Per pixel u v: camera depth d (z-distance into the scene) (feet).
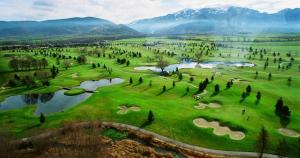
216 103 275.59
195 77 409.08
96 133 199.82
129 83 374.02
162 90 328.49
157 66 484.74
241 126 213.66
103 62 592.60
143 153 182.09
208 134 205.46
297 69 479.00
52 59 629.10
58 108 282.56
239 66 527.81
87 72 474.90
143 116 238.48
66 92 341.62
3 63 548.72
